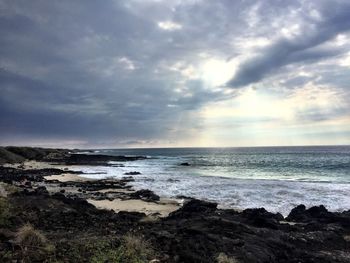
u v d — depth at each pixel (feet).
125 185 115.96
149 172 178.09
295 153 493.77
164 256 31.68
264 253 35.76
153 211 67.82
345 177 146.51
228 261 31.35
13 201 51.08
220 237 38.11
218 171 186.70
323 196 88.99
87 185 114.21
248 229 43.70
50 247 30.19
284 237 43.55
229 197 88.22
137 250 31.53
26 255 28.43
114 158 337.52
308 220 57.62
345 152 490.49
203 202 63.98
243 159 341.41
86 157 330.54
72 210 50.93
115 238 34.32
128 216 51.72
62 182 121.49
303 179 138.62
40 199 54.13
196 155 488.02
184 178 139.95
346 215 58.39
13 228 36.35
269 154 480.23
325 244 43.39
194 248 33.71
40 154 311.06
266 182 121.39
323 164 233.55
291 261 35.37
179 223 46.78
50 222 42.09
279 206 77.05
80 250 30.68
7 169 168.55
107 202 79.61
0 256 27.58
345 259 37.93
